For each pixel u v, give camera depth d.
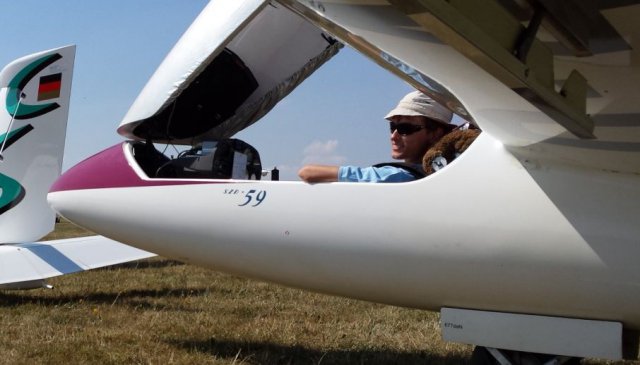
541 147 2.41
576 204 2.47
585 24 1.54
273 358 3.86
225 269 3.16
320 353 4.07
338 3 1.66
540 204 2.50
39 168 6.54
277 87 4.07
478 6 1.35
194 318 5.04
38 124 6.51
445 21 1.27
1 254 6.19
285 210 2.86
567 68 1.79
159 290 6.81
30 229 6.53
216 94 3.88
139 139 3.73
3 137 6.34
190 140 3.97
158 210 3.15
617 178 2.46
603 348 2.60
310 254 2.85
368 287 2.85
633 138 2.13
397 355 4.09
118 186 3.29
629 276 2.44
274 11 3.76
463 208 2.57
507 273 2.57
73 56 6.67
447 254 2.62
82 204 3.36
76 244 6.65
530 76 1.55
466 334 2.79
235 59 3.84
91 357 3.77
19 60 6.38
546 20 1.54
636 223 2.43
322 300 6.22
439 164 2.80
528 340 2.69
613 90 1.85
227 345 4.16
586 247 2.46
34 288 6.16
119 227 3.28
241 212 2.95
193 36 3.13
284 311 5.58
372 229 2.71
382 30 1.76
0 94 6.37
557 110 1.79
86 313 5.25
